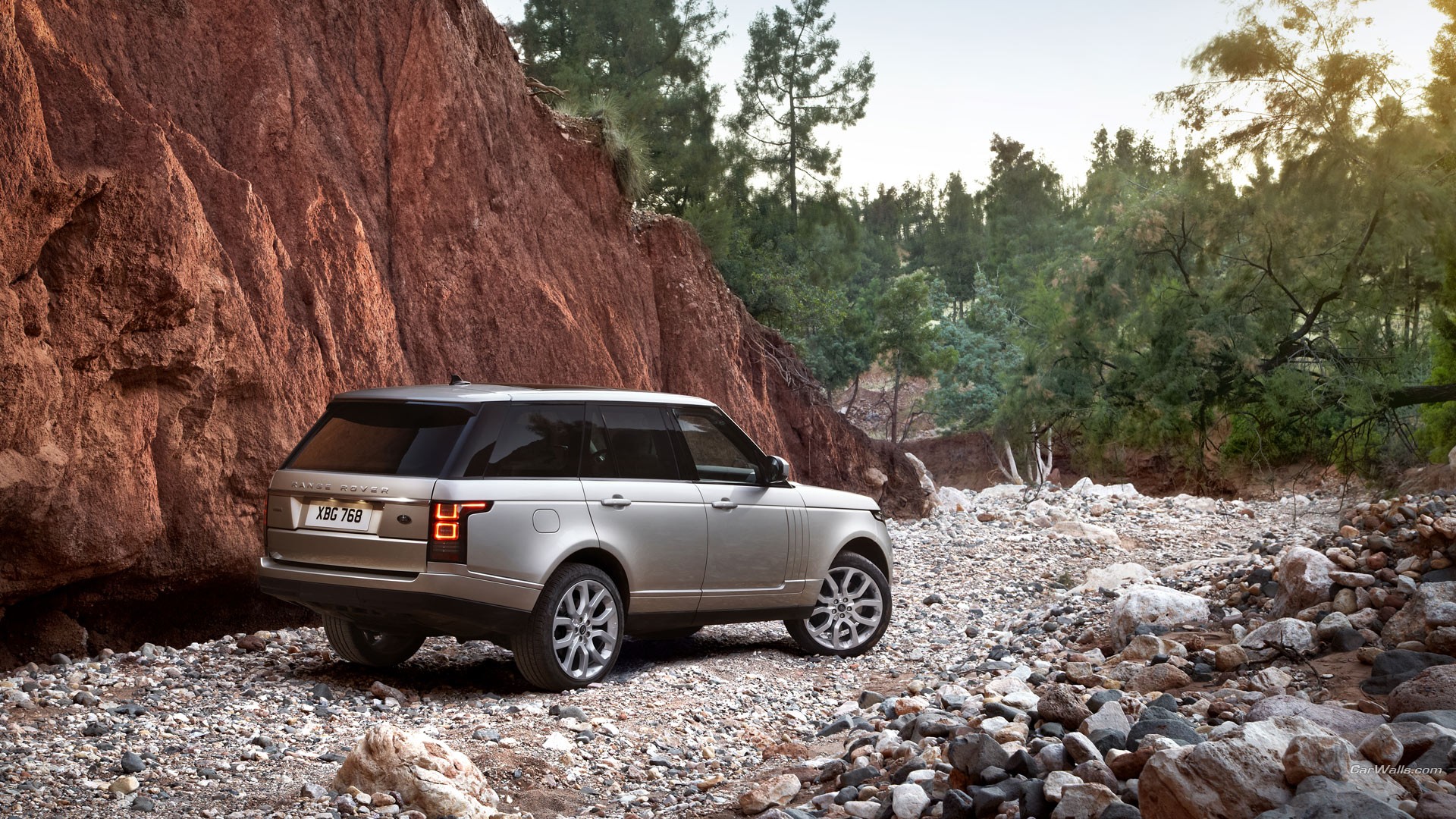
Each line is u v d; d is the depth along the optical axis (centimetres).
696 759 603
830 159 3459
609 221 1609
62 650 757
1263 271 1470
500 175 1346
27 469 694
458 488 669
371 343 1070
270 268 956
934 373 5403
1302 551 805
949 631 1042
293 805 476
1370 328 1431
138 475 788
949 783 480
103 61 927
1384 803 326
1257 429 1548
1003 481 5009
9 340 683
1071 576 1392
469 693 713
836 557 898
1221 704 563
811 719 706
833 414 2083
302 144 1075
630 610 757
